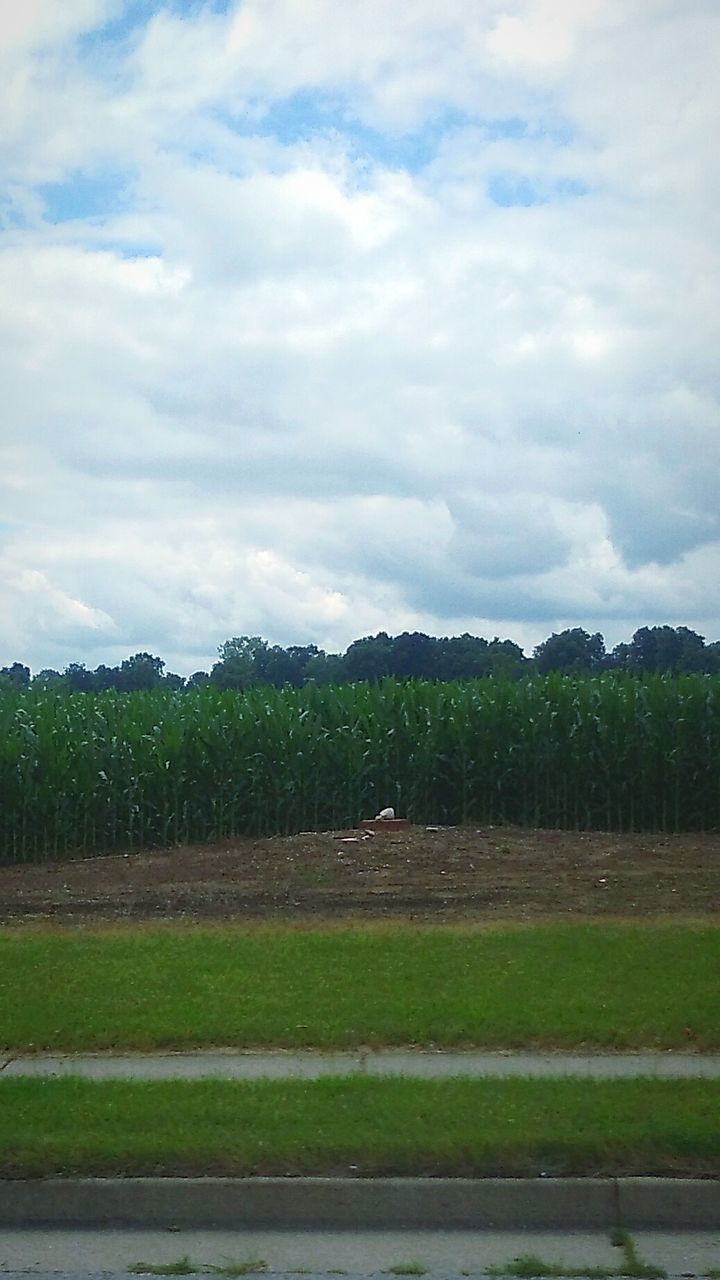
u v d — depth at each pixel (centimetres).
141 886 1670
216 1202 642
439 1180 646
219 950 1198
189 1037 920
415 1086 786
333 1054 890
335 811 2294
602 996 1009
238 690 2602
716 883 1616
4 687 2716
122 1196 645
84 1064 869
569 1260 593
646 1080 796
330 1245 614
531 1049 897
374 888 1598
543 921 1351
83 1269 586
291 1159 660
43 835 2134
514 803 2328
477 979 1069
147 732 2272
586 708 2309
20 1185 648
